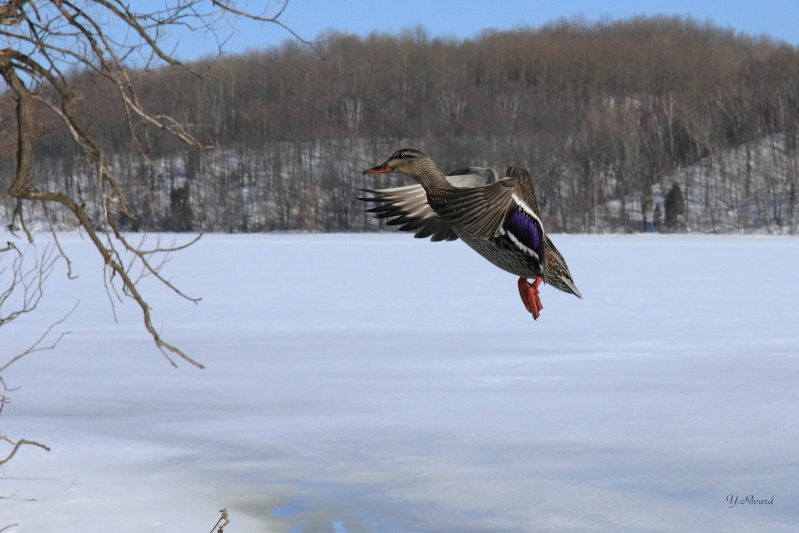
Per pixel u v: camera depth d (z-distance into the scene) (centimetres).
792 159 9688
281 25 566
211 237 7431
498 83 11956
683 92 11881
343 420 1177
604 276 3594
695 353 1686
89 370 1530
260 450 1038
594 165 9919
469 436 1089
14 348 1761
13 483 914
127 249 538
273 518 821
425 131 10162
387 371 1521
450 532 783
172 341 1867
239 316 2314
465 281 3388
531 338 1909
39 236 6250
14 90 534
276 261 4538
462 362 1608
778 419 1141
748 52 14375
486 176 397
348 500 868
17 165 547
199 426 1149
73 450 1033
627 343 1823
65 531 779
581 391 1339
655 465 954
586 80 12275
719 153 9869
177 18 553
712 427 1107
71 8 561
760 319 2198
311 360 1636
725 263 4356
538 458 990
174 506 848
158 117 582
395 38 12012
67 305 2541
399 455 1012
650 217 9744
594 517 809
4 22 541
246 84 10056
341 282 3350
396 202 407
